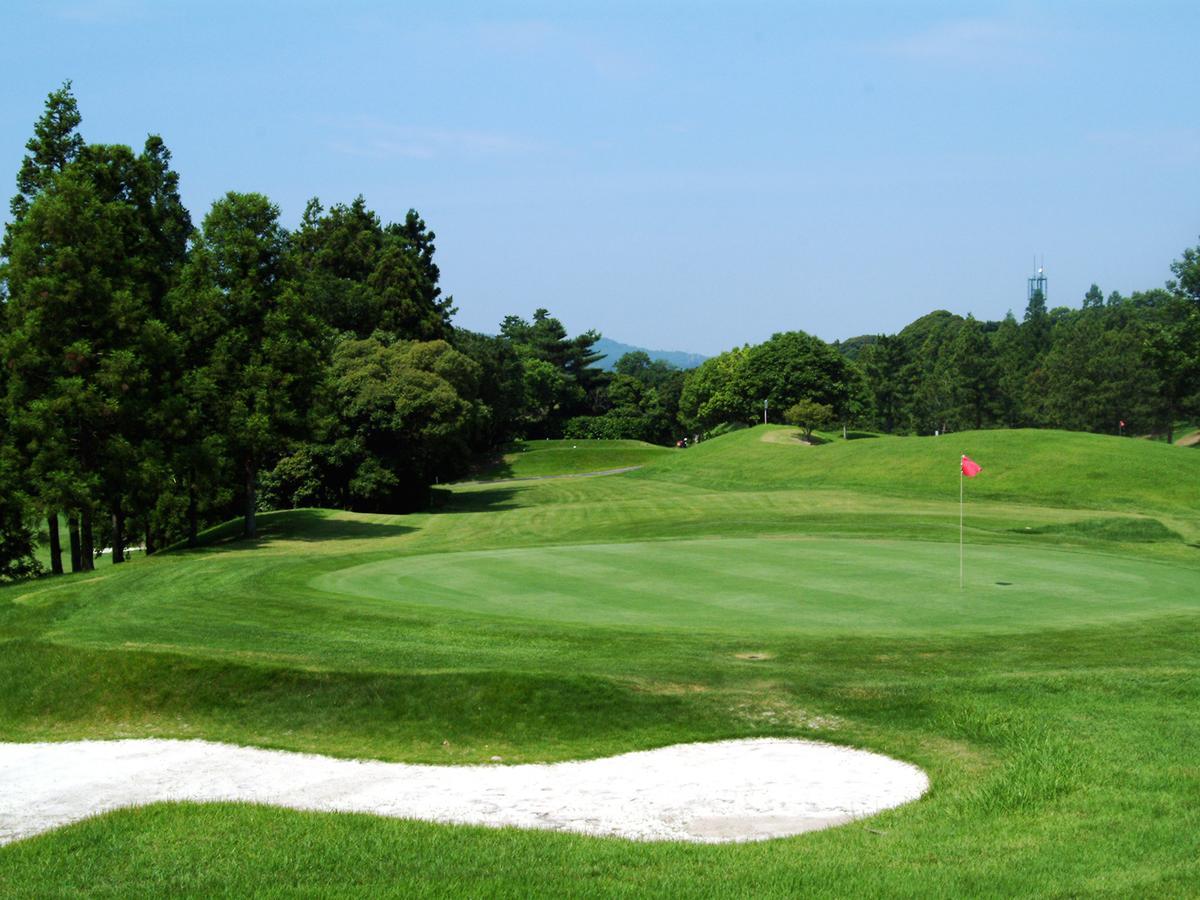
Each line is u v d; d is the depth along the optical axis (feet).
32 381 121.08
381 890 26.37
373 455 213.05
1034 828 30.73
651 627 60.90
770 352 385.70
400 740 45.06
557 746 43.34
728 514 155.53
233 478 161.27
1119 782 34.27
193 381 132.87
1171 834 29.09
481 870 28.17
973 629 59.36
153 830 32.01
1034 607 66.85
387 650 55.26
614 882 26.84
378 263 301.22
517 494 253.65
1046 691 44.50
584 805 36.58
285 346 143.54
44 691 51.67
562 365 512.22
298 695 48.93
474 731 45.16
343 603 69.97
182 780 41.19
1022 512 143.95
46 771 43.06
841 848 29.94
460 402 220.23
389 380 217.56
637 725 44.45
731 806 35.91
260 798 38.65
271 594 74.74
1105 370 323.57
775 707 45.03
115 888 27.48
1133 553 93.35
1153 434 333.83
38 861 29.58
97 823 32.83
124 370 119.44
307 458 207.51
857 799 36.09
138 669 52.03
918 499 174.09
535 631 59.47
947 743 40.47
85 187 121.39
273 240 149.59
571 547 100.27
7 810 38.29
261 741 45.73
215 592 76.48
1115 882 25.45
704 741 42.78
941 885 25.89
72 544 137.90
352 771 41.57
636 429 472.85
